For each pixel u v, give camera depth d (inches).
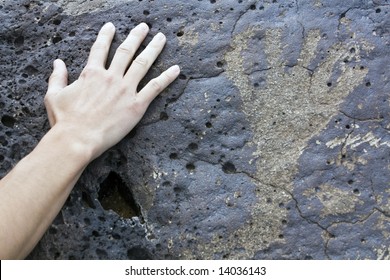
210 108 39.5
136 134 39.3
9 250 34.3
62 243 38.0
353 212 38.0
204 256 37.9
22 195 35.0
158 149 39.2
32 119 39.8
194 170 39.0
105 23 41.2
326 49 40.2
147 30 40.3
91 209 38.6
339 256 37.6
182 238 38.1
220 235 38.1
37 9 41.6
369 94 39.4
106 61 39.8
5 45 41.2
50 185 35.5
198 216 38.3
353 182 38.4
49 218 35.8
